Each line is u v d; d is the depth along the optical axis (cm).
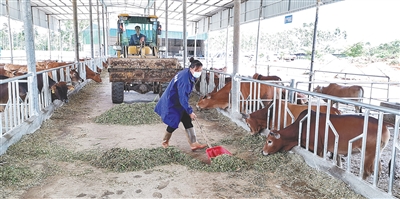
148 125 604
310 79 948
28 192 317
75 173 364
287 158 398
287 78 1606
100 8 2783
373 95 1123
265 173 369
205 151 457
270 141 405
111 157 402
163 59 812
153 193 320
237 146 478
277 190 328
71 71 977
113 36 3275
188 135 455
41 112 596
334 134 356
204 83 924
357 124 351
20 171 357
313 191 326
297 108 462
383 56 2166
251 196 315
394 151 280
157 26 1131
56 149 447
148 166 384
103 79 1555
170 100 425
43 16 2705
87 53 3456
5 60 2042
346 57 2256
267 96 646
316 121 372
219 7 2116
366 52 2278
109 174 364
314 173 356
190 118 453
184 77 406
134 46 1058
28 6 541
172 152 421
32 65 552
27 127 505
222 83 785
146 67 797
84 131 556
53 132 545
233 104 637
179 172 372
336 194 314
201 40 3269
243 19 1844
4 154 404
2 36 2809
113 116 634
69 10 2680
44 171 365
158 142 499
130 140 507
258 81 528
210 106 688
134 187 332
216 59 2836
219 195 317
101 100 907
